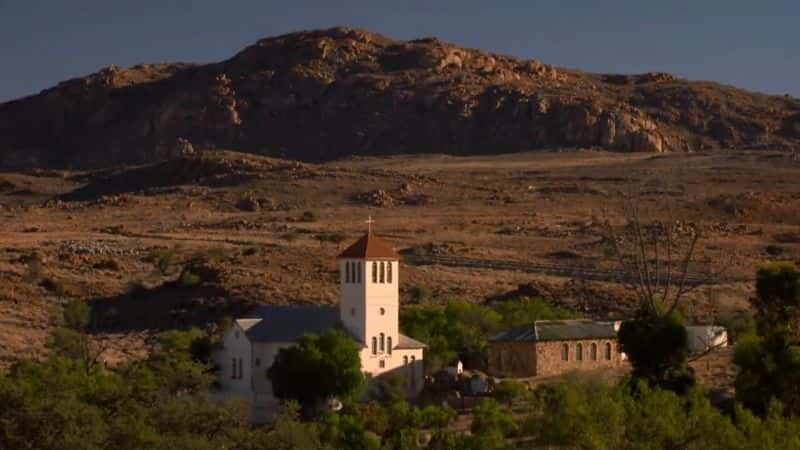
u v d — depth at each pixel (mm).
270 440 157375
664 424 143000
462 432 191625
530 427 149000
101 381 193500
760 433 140875
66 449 145375
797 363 185375
